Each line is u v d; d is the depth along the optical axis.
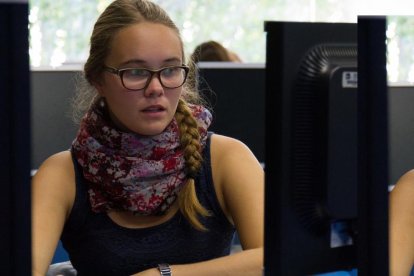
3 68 1.06
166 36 1.77
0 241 1.09
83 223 1.93
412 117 3.32
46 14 6.41
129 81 1.76
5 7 1.05
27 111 1.07
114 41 1.78
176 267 1.85
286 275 1.30
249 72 3.84
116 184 1.86
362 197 1.27
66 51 6.46
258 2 6.98
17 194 1.08
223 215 2.00
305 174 1.29
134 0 1.81
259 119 3.87
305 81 1.27
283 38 1.25
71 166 1.94
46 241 1.86
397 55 6.29
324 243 1.34
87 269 1.95
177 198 1.91
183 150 1.90
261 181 1.99
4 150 1.07
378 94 1.23
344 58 1.29
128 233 1.90
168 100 1.79
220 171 1.99
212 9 6.87
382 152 1.25
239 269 1.87
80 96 2.13
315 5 7.08
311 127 1.28
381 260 1.28
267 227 1.31
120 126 1.88
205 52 4.34
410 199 1.69
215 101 3.81
